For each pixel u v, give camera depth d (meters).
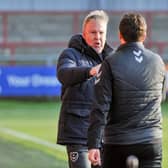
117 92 9.58
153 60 9.78
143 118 9.58
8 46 51.22
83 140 11.79
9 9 52.28
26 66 39.69
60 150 23.98
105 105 9.56
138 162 9.57
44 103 39.28
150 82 9.68
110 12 52.75
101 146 10.16
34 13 52.56
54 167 20.75
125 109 9.57
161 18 53.56
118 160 9.62
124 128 9.57
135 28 9.71
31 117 33.78
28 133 28.27
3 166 20.91
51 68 39.88
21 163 21.48
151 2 54.00
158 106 9.76
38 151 23.83
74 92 11.78
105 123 9.59
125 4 53.47
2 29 51.72
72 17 53.09
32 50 51.34
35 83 39.72
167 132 23.83
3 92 39.59
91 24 11.81
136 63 9.67
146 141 9.51
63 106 11.92
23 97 40.00
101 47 11.93
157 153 9.63
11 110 36.56
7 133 28.36
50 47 51.53
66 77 11.23
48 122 31.75
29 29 52.53
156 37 53.53
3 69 39.50
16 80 39.62
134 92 9.58
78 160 11.71
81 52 11.88
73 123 11.80
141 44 9.85
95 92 9.69
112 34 52.19
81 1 53.19
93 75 11.00
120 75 9.57
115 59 9.65
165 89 10.24
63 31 53.06
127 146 9.50
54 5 53.12
